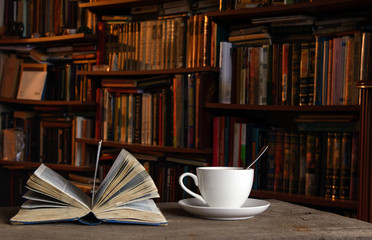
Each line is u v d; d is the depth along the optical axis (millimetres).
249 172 936
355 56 1787
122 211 849
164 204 1116
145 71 2498
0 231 780
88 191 2691
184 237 762
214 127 2180
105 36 2764
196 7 2381
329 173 1825
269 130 2012
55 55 3123
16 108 3492
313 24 2023
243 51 2141
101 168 2727
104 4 2674
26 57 3275
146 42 2543
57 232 777
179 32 2387
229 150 2133
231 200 925
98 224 842
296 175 1928
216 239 755
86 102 2852
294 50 1971
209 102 2244
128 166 874
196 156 2242
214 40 2234
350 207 1707
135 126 2598
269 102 2053
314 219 941
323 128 1837
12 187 3223
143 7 2627
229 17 2209
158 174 2389
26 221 826
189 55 2340
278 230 830
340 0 1812
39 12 3201
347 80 1807
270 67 2049
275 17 2084
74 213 837
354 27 1868
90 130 2957
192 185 2258
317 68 1892
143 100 2541
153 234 777
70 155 3018
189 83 2256
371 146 1518
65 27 3027
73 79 3025
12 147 3217
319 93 1889
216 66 2232
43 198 869
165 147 2324
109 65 2730
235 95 2186
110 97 2736
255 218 941
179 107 2303
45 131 3125
